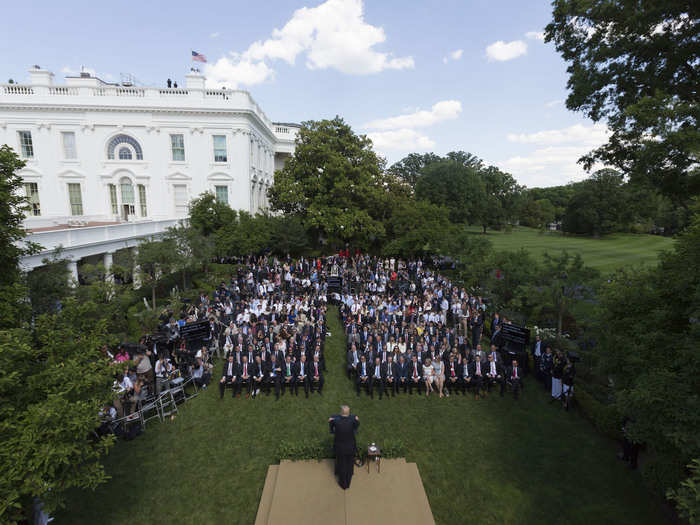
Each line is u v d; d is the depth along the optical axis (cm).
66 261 1377
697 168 1287
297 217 3822
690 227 813
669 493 525
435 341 1579
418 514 810
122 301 1407
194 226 2986
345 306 2195
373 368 1386
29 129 3525
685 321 816
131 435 1094
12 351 538
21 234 784
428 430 1156
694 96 1441
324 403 1312
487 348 1805
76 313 732
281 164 5503
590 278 1558
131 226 2445
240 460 1012
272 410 1264
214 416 1226
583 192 7500
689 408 632
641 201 6888
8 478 495
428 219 3750
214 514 836
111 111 3547
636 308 892
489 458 1029
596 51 1587
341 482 879
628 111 1279
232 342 1609
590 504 869
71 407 556
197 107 3603
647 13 1361
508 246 5703
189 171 3703
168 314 1902
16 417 551
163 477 948
